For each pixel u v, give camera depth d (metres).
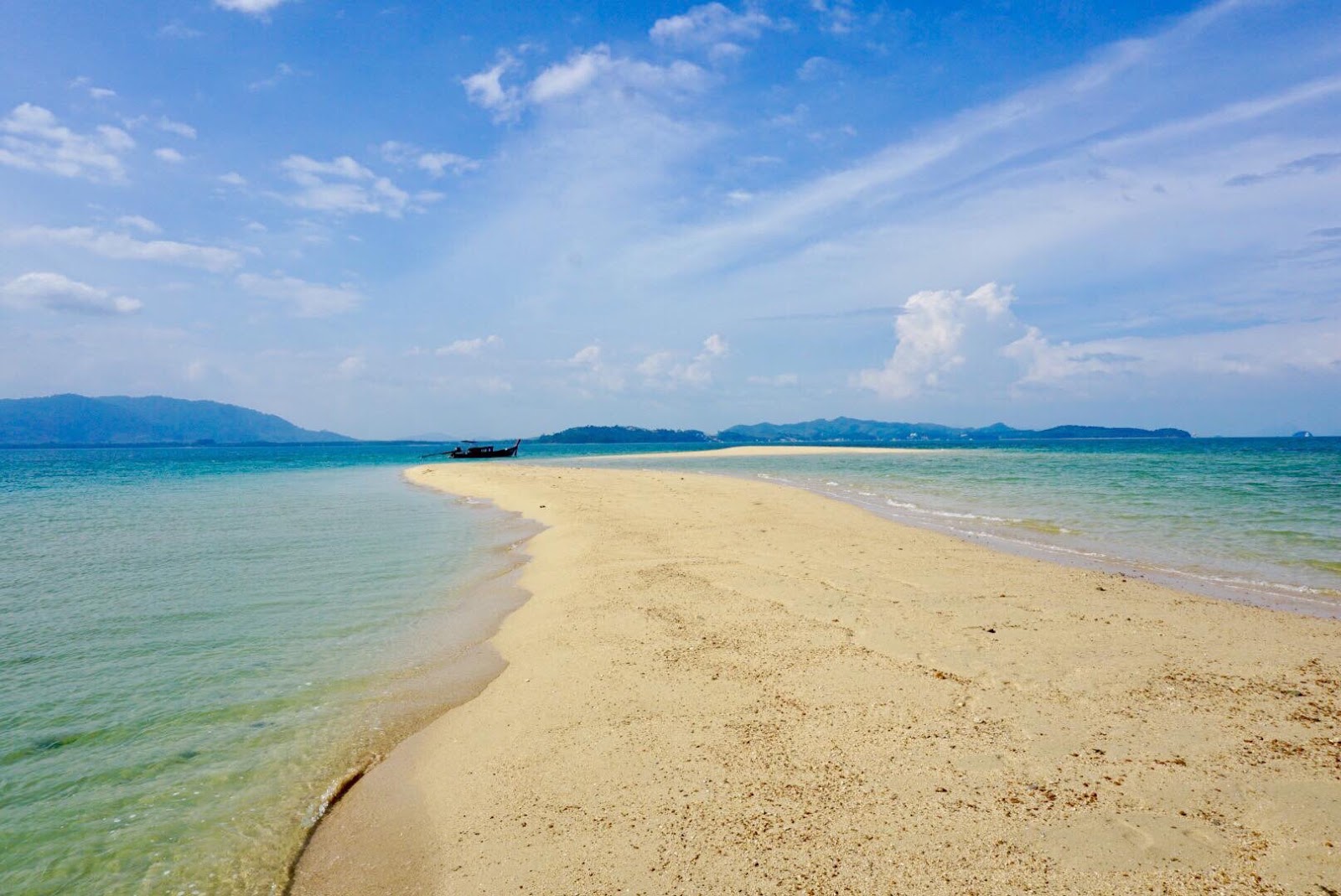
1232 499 24.86
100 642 9.80
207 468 71.44
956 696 7.06
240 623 10.74
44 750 6.60
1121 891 4.16
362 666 8.88
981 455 79.06
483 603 11.93
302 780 6.07
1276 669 7.82
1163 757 5.79
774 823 4.92
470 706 7.54
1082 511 21.83
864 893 4.17
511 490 33.12
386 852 5.00
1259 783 5.36
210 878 4.77
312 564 15.38
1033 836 4.71
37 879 4.77
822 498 26.09
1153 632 9.16
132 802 5.74
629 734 6.44
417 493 35.56
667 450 136.62
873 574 12.54
